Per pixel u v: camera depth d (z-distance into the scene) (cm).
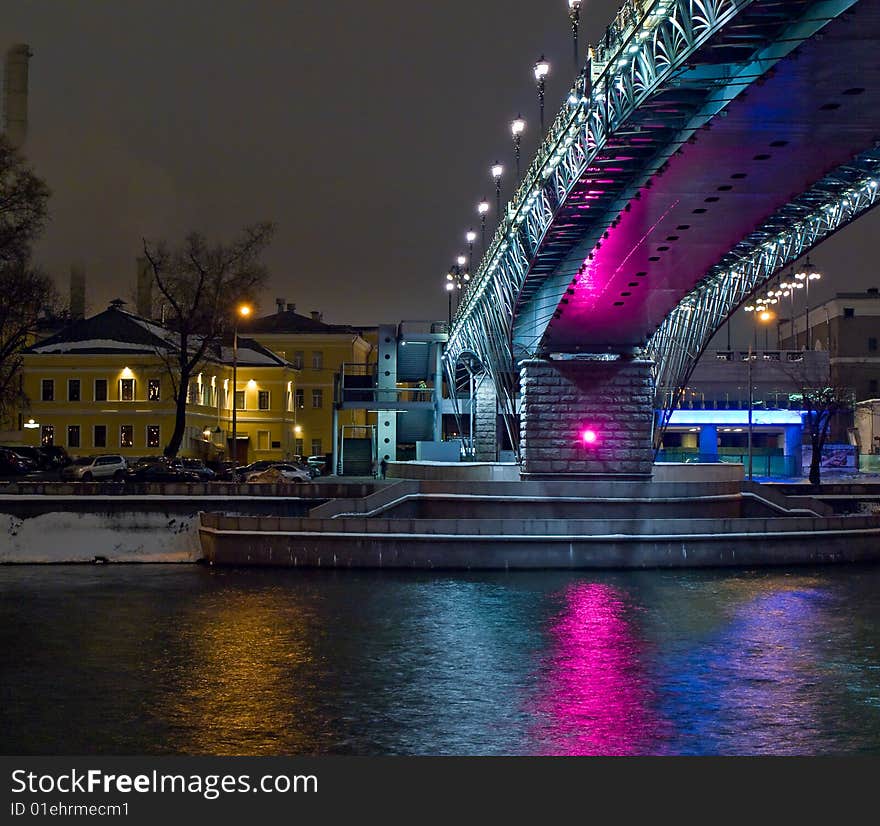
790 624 2766
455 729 1750
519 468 5194
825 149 2859
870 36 2181
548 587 3416
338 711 1867
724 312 5041
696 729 1758
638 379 5028
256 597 3189
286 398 9819
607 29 2870
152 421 8338
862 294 11388
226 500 4238
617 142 2962
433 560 3762
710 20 2273
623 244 3728
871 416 10350
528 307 5009
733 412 9950
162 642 2498
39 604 3058
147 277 10525
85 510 4128
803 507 4647
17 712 1862
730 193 3216
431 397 8756
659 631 2655
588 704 1919
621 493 4281
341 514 4197
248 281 7131
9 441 8538
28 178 6469
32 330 8650
